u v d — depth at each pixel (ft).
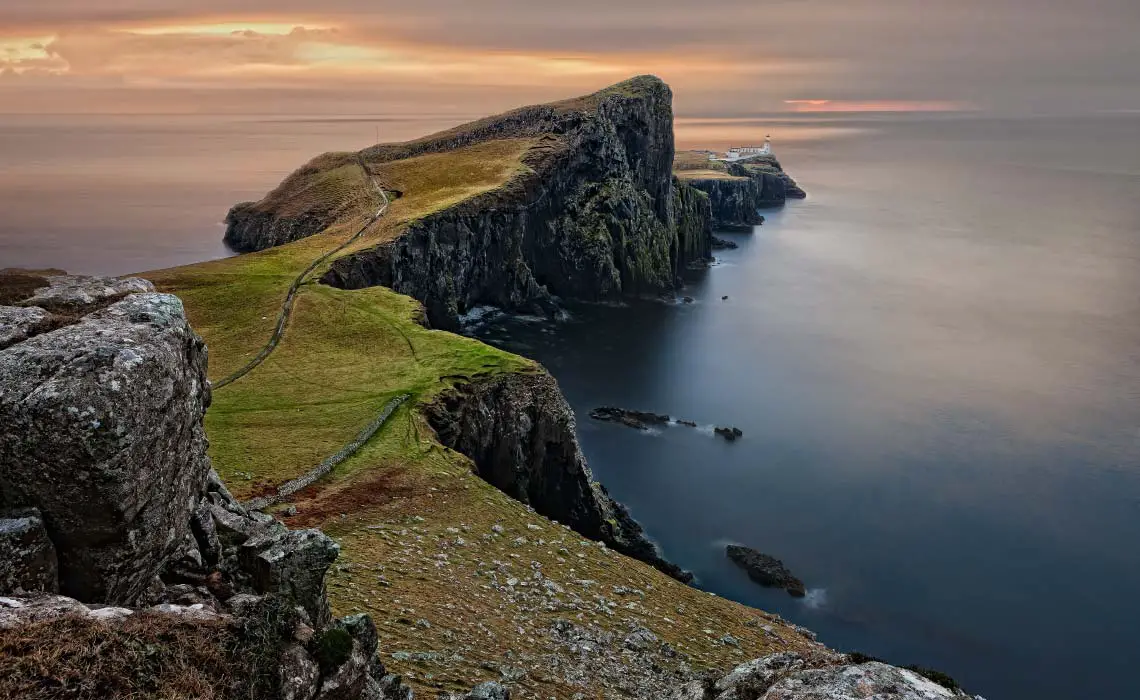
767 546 264.52
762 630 151.53
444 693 79.77
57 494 42.16
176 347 50.31
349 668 47.83
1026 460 334.85
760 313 595.06
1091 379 438.40
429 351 306.96
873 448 344.90
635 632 121.80
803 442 350.43
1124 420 377.91
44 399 41.04
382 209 567.59
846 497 299.99
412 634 97.91
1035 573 253.65
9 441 41.32
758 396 409.28
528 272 591.78
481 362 292.61
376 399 250.16
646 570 176.14
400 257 479.00
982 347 501.97
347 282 429.79
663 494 299.17
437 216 522.06
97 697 37.17
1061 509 294.87
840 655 53.52
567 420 282.15
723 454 336.49
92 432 41.50
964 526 281.33
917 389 421.18
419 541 150.00
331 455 200.13
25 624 38.75
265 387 262.47
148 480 45.65
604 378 435.94
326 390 260.62
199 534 55.83
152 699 37.99
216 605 49.62
